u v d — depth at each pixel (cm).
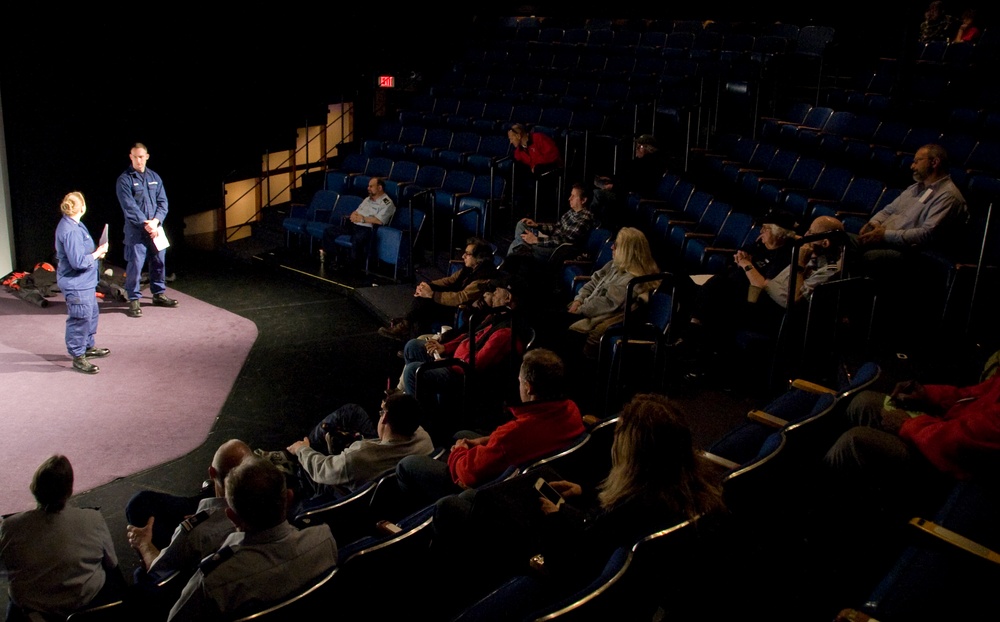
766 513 344
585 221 791
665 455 272
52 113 958
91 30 971
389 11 1349
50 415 634
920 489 343
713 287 590
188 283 976
